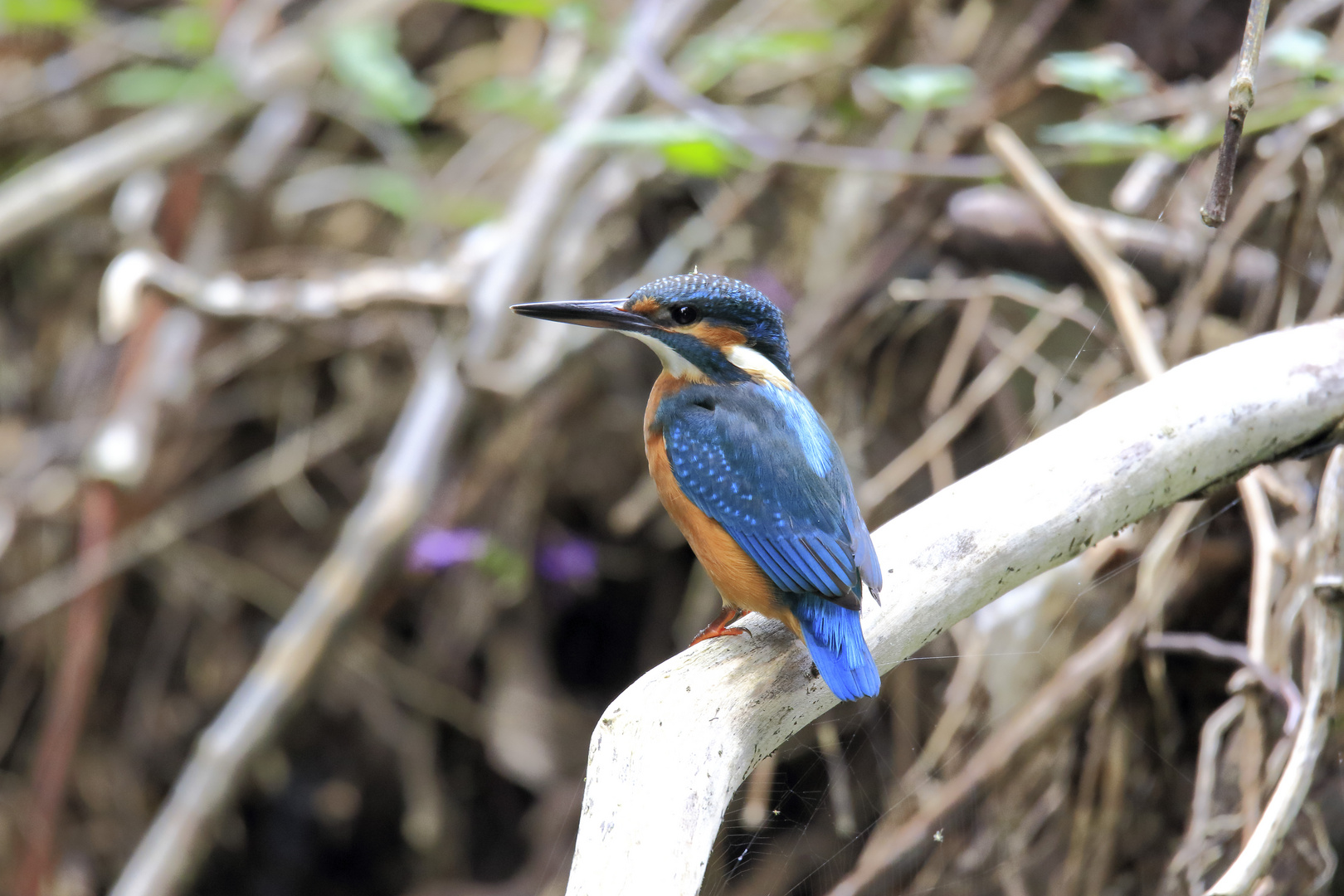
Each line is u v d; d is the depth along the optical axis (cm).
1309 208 750
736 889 735
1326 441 538
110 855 1205
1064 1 1076
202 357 1198
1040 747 737
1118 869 751
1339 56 901
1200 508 721
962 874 739
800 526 555
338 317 976
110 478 1088
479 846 1287
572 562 1227
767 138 1002
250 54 1258
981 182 1006
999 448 1017
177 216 1240
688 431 600
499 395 1030
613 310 641
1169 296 888
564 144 1051
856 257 1109
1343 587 564
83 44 1302
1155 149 855
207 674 1253
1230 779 730
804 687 481
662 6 1135
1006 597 785
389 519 987
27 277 1293
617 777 434
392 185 1188
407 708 1260
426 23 1374
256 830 1286
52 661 1205
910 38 1148
